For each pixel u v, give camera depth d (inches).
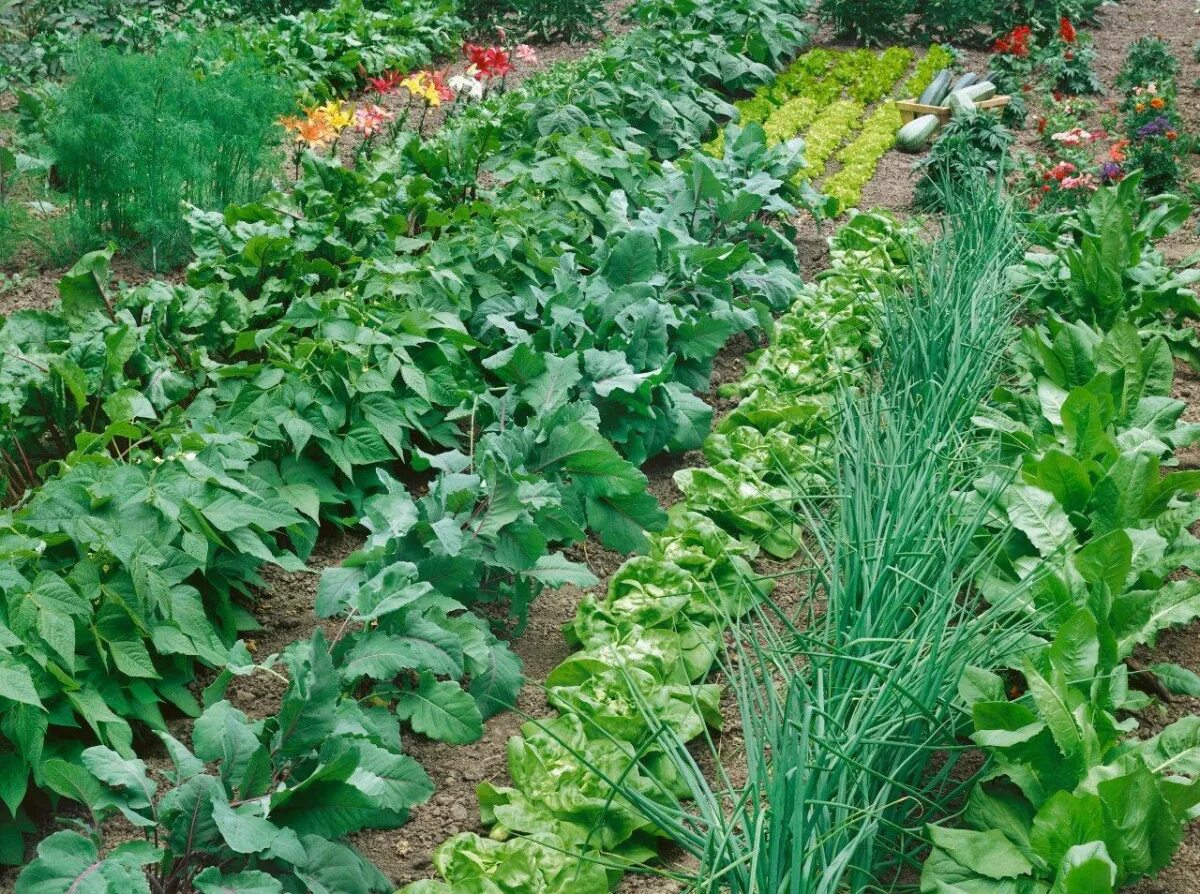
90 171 314.3
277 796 123.4
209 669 171.3
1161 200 374.6
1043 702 132.6
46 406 194.1
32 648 140.0
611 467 188.9
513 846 137.3
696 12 535.2
